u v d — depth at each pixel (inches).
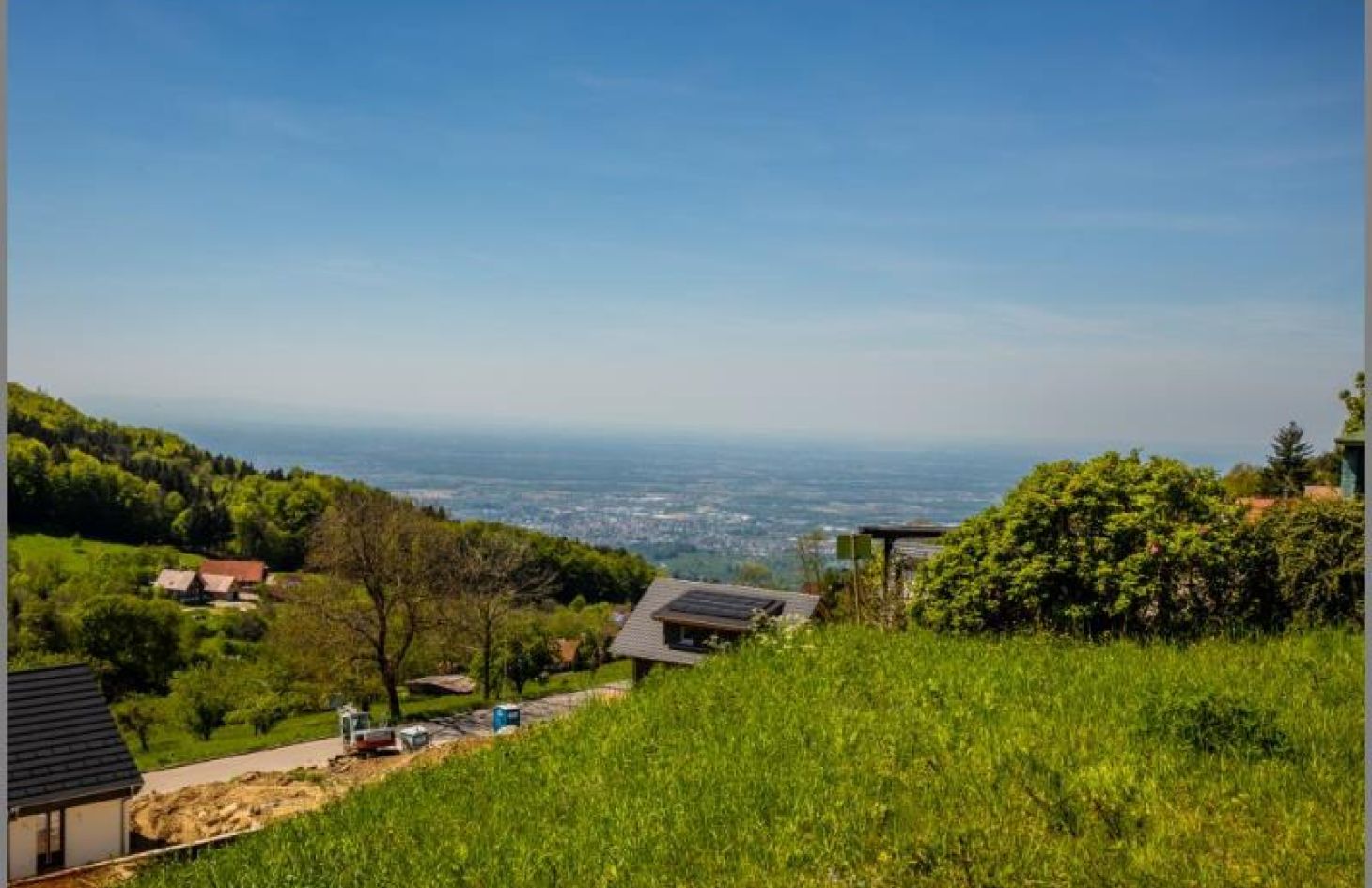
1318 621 442.3
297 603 1702.8
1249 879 192.1
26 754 884.6
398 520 1733.5
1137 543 469.7
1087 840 219.5
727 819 267.0
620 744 374.0
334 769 938.1
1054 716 324.2
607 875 241.9
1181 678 358.6
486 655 1930.4
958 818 240.2
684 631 1395.2
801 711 371.6
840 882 217.3
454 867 269.1
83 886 379.2
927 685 378.9
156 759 1496.1
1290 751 267.9
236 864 328.5
